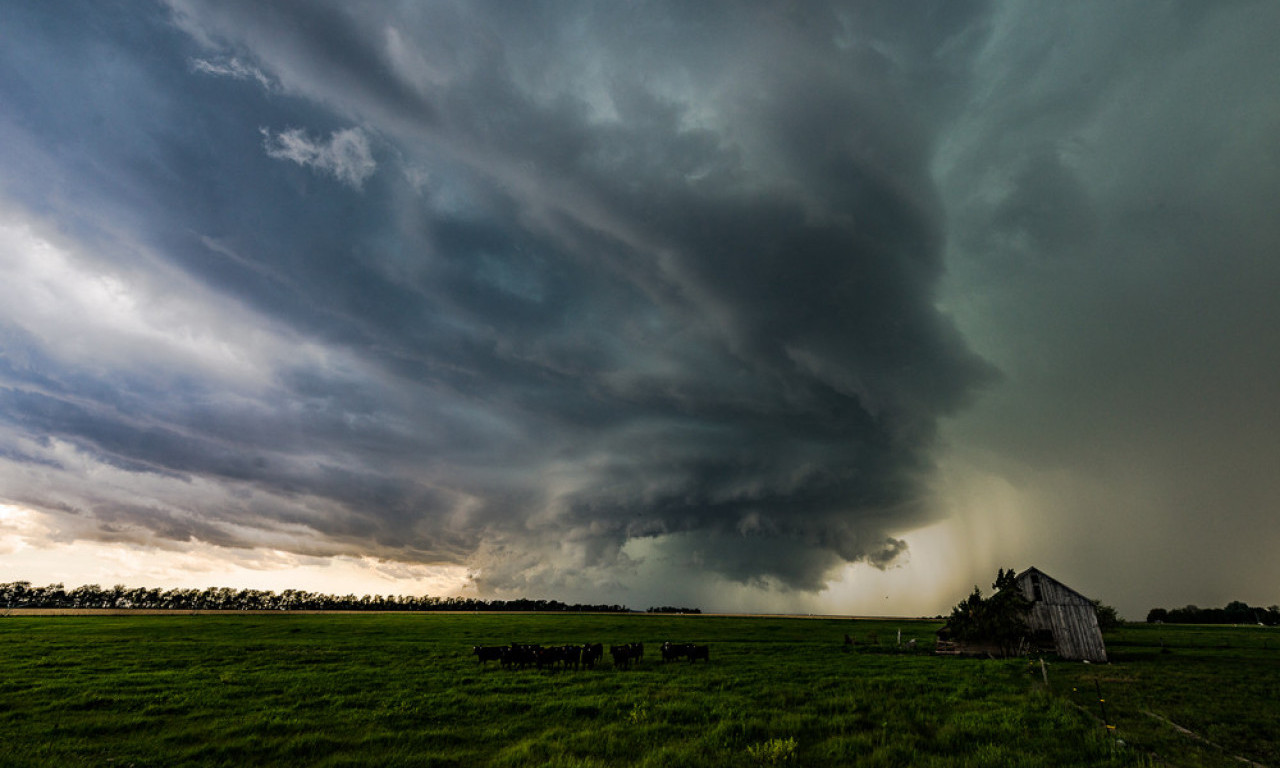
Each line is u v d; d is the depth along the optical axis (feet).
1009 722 68.85
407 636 230.68
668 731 68.69
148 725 74.64
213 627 250.78
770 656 174.40
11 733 69.51
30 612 367.25
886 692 97.40
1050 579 180.45
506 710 83.97
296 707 85.20
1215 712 80.48
